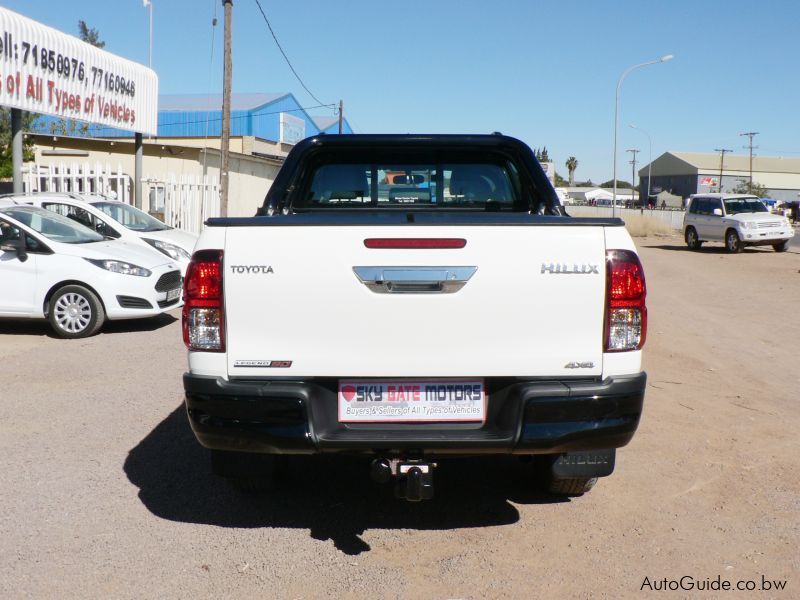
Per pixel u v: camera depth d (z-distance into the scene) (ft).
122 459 17.13
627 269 11.80
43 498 14.84
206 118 149.69
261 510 14.51
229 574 11.96
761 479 16.33
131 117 62.49
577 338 11.85
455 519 14.24
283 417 11.77
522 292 11.74
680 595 11.51
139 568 12.10
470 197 19.25
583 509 14.74
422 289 11.75
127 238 41.65
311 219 11.87
